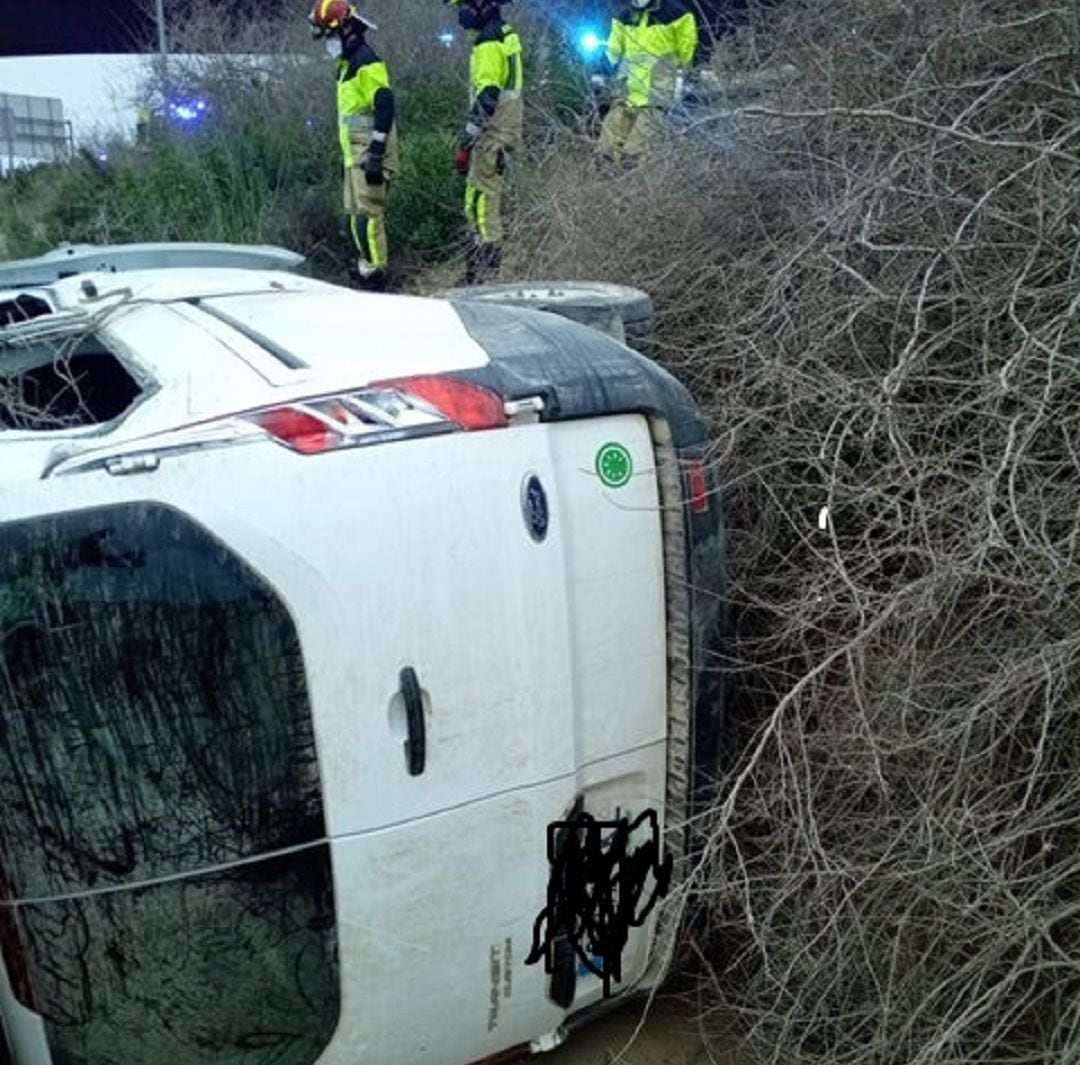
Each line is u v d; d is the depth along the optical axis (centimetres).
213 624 202
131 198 980
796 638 284
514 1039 250
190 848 205
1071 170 296
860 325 317
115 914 204
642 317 312
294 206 942
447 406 224
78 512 197
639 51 648
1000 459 253
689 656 250
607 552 240
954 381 277
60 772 198
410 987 226
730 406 313
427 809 218
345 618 209
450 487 219
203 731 203
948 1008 234
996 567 246
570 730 233
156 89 1180
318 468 210
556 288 343
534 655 226
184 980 211
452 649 217
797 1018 247
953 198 304
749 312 355
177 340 246
